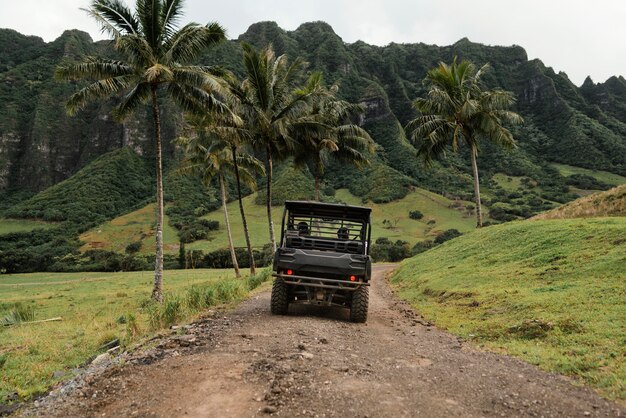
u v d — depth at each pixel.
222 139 27.75
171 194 142.12
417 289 17.77
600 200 24.44
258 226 112.25
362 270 9.23
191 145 33.47
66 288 38.19
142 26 17.16
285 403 4.15
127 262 75.00
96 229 121.69
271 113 26.19
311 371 5.18
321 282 9.27
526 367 5.76
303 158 33.38
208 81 16.89
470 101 29.95
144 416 3.98
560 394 4.57
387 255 73.56
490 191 144.38
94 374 5.48
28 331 11.33
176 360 5.71
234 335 7.26
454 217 119.75
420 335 8.51
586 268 12.55
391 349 6.88
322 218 10.50
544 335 7.45
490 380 5.12
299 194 131.50
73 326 12.01
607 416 3.93
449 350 7.04
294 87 29.03
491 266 17.27
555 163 184.75
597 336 6.76
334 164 163.38
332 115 33.75
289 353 6.00
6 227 131.50
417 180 151.12
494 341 7.72
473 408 4.16
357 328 8.73
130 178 173.25
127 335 8.42
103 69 17.19
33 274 74.50
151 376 5.10
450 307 12.09
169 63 17.72
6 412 4.73
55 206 144.75
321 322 8.93
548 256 15.60
